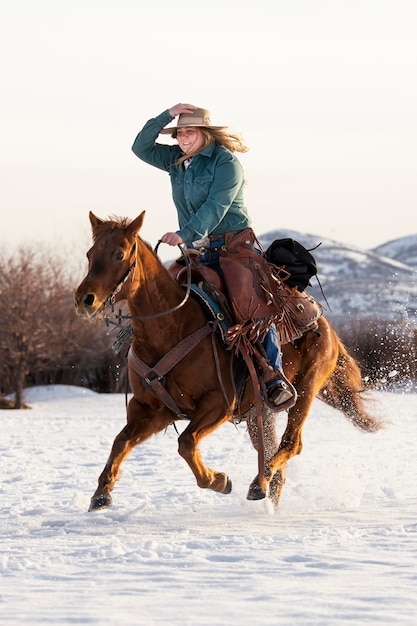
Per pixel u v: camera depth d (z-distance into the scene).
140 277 10.59
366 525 10.76
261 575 7.87
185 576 7.88
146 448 22.09
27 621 6.49
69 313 54.88
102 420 33.56
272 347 11.69
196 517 11.52
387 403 32.16
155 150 12.42
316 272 12.55
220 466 17.91
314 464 17.78
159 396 10.94
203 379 10.95
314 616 6.49
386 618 6.42
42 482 15.76
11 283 52.03
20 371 50.62
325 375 13.08
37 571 8.26
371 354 39.38
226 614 6.59
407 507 12.38
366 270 141.38
